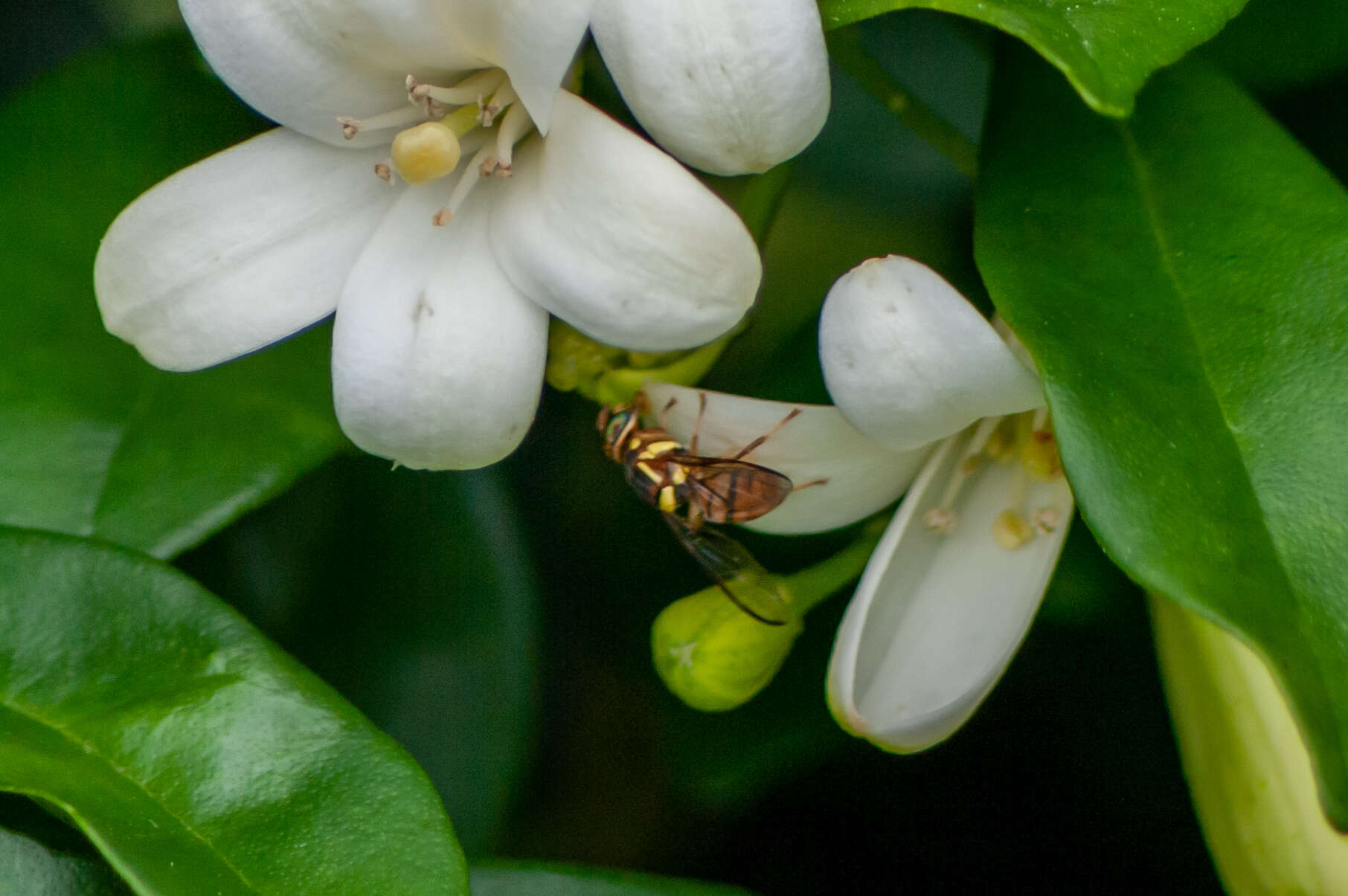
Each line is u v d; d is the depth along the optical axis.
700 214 0.18
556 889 0.19
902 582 0.19
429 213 0.18
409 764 0.18
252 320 0.18
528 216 0.18
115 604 0.18
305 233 0.18
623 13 0.17
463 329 0.18
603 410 0.19
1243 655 0.18
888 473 0.19
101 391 0.19
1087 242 0.18
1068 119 0.18
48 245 0.19
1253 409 0.18
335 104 0.18
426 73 0.18
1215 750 0.18
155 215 0.18
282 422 0.19
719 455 0.19
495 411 0.18
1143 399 0.18
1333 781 0.17
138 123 0.19
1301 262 0.18
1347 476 0.18
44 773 0.18
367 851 0.18
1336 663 0.17
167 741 0.18
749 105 0.17
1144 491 0.17
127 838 0.18
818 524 0.19
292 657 0.18
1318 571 0.17
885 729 0.18
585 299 0.18
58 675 0.18
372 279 0.18
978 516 0.19
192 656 0.18
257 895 0.18
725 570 0.19
